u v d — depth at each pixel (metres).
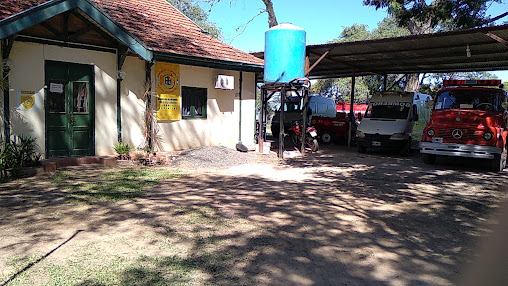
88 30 9.80
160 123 11.70
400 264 4.46
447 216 6.45
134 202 6.69
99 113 10.38
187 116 12.48
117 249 4.62
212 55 12.52
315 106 20.84
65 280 3.81
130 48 9.94
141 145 11.34
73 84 9.95
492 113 11.20
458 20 17.45
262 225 5.71
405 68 18.12
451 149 11.12
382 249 4.92
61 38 9.48
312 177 9.70
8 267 4.06
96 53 10.20
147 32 11.80
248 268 4.23
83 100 10.17
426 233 5.58
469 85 12.28
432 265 4.45
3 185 7.57
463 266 4.43
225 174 9.73
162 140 11.76
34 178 8.24
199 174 9.57
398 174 10.42
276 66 12.70
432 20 18.05
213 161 11.20
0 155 8.12
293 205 6.88
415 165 12.16
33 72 9.12
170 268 4.15
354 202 7.23
